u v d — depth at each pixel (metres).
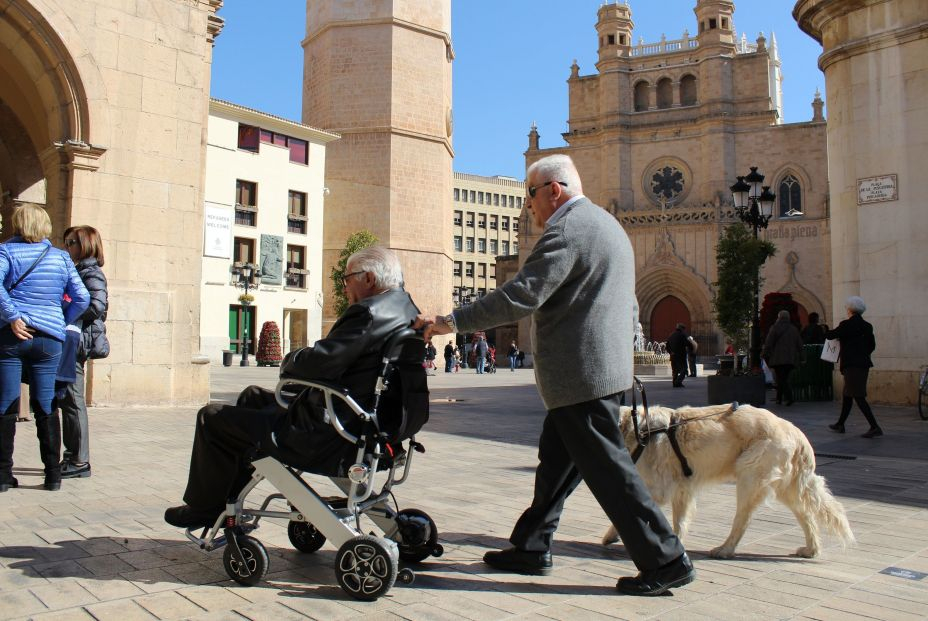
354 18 37.97
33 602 3.04
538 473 3.66
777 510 5.12
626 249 3.43
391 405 3.54
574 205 3.40
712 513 5.02
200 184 11.75
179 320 11.38
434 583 3.43
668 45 50.34
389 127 37.47
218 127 33.88
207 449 3.50
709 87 47.25
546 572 3.59
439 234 39.00
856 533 4.45
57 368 5.43
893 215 12.23
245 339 34.34
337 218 38.28
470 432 9.52
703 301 44.91
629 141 49.25
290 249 37.41
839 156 13.12
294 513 3.42
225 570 3.53
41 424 5.35
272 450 3.32
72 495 5.24
